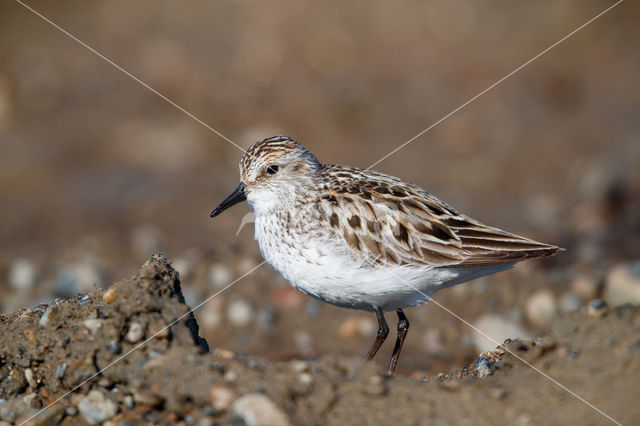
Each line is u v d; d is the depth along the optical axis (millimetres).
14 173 16156
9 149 16750
